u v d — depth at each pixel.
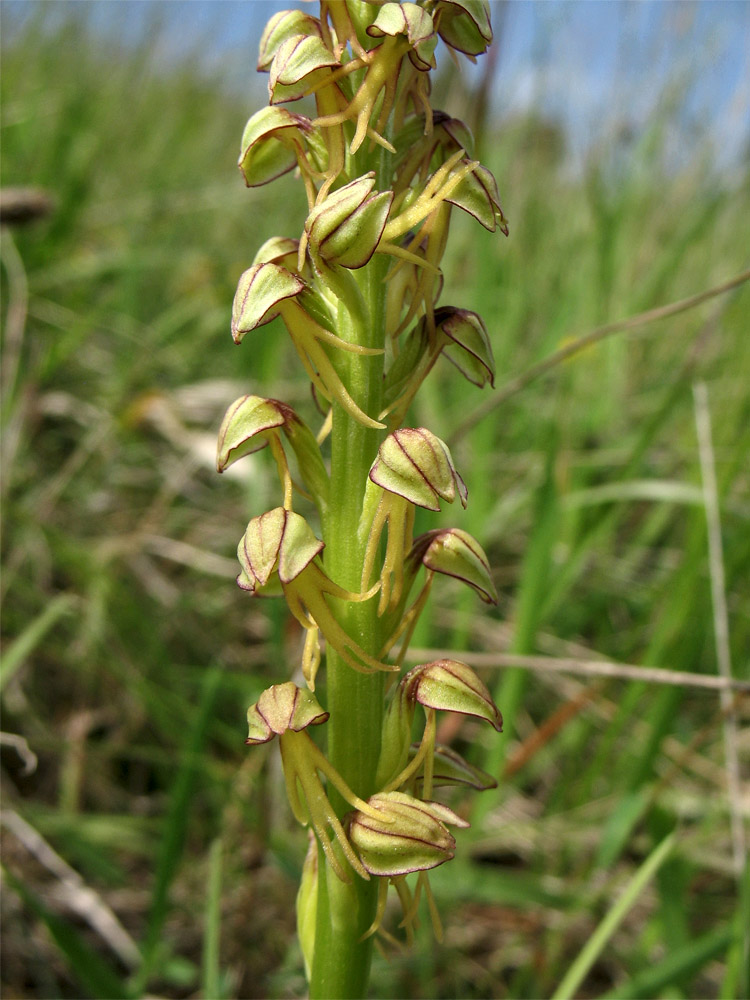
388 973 0.12
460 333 0.07
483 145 0.15
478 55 0.07
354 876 0.07
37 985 0.12
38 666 0.16
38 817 0.13
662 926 0.11
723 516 0.14
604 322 0.19
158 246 0.24
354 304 0.07
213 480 0.19
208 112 0.30
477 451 0.14
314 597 0.07
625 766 0.14
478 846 0.14
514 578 0.17
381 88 0.06
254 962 0.12
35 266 0.20
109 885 0.14
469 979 0.12
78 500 0.18
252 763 0.13
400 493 0.06
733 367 0.19
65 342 0.17
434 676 0.07
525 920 0.13
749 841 0.13
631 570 0.17
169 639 0.16
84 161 0.23
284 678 0.13
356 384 0.07
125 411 0.17
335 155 0.07
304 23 0.07
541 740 0.12
